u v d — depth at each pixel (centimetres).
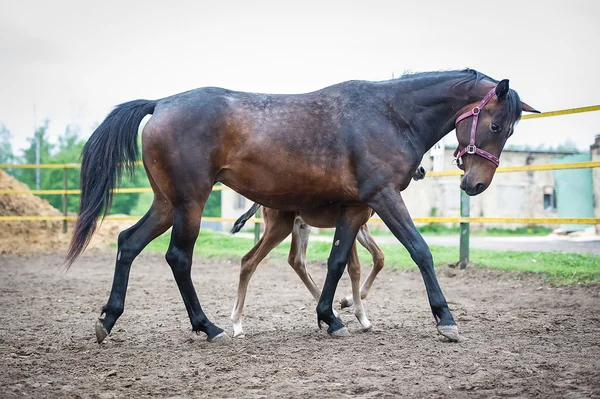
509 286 964
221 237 1859
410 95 631
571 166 941
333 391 432
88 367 512
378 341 598
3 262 1548
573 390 423
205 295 980
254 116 604
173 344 604
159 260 1552
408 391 427
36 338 640
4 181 2117
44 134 6034
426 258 586
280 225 664
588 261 1093
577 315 722
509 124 614
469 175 623
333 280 634
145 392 438
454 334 578
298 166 602
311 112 611
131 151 623
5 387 450
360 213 640
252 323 725
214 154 598
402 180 607
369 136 602
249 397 422
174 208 602
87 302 915
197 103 601
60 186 4575
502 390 426
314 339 616
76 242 607
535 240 2231
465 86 632
